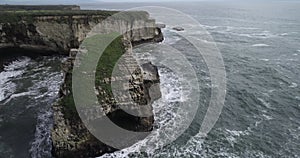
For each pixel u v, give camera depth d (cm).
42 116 3106
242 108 3438
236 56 5903
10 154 2445
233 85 4188
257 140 2739
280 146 2648
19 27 5844
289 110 3406
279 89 4094
